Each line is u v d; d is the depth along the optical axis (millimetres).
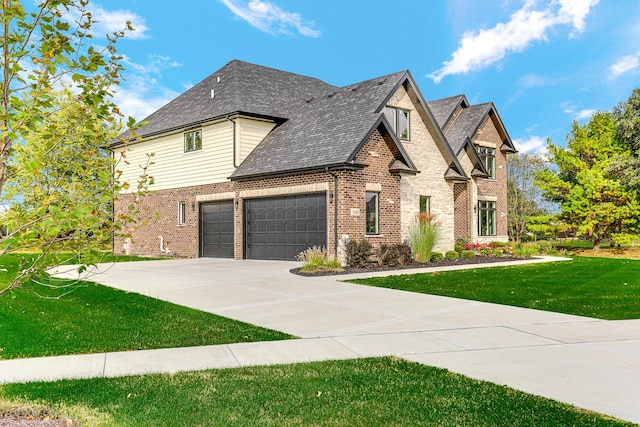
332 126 20203
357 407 4574
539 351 6641
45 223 3656
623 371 5707
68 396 4844
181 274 15586
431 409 4527
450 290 12375
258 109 23000
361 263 17578
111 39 4348
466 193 26719
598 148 31203
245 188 21438
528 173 37781
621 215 28609
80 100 4227
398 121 21406
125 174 28625
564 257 24812
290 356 6418
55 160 4254
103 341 7230
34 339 7344
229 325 8312
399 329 8062
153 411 4445
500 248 25312
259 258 21141
